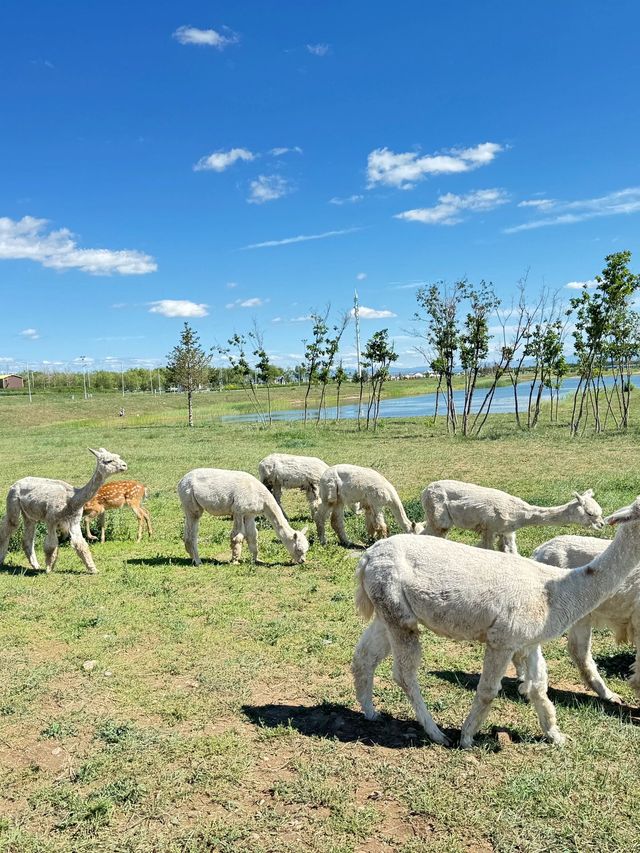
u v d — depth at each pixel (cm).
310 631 751
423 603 502
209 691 608
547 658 672
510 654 482
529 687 500
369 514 1204
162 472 2194
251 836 405
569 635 591
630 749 489
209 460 2444
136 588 946
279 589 926
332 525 1223
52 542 1051
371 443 2847
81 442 3403
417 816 420
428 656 680
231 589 934
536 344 3341
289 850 391
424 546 525
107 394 8994
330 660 670
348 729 535
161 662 676
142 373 12075
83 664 671
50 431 4469
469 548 525
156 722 554
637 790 435
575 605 485
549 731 504
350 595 889
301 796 440
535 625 478
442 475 1881
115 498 1295
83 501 1033
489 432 3225
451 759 481
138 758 492
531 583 486
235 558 1080
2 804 445
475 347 3222
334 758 487
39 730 543
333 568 1038
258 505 1067
